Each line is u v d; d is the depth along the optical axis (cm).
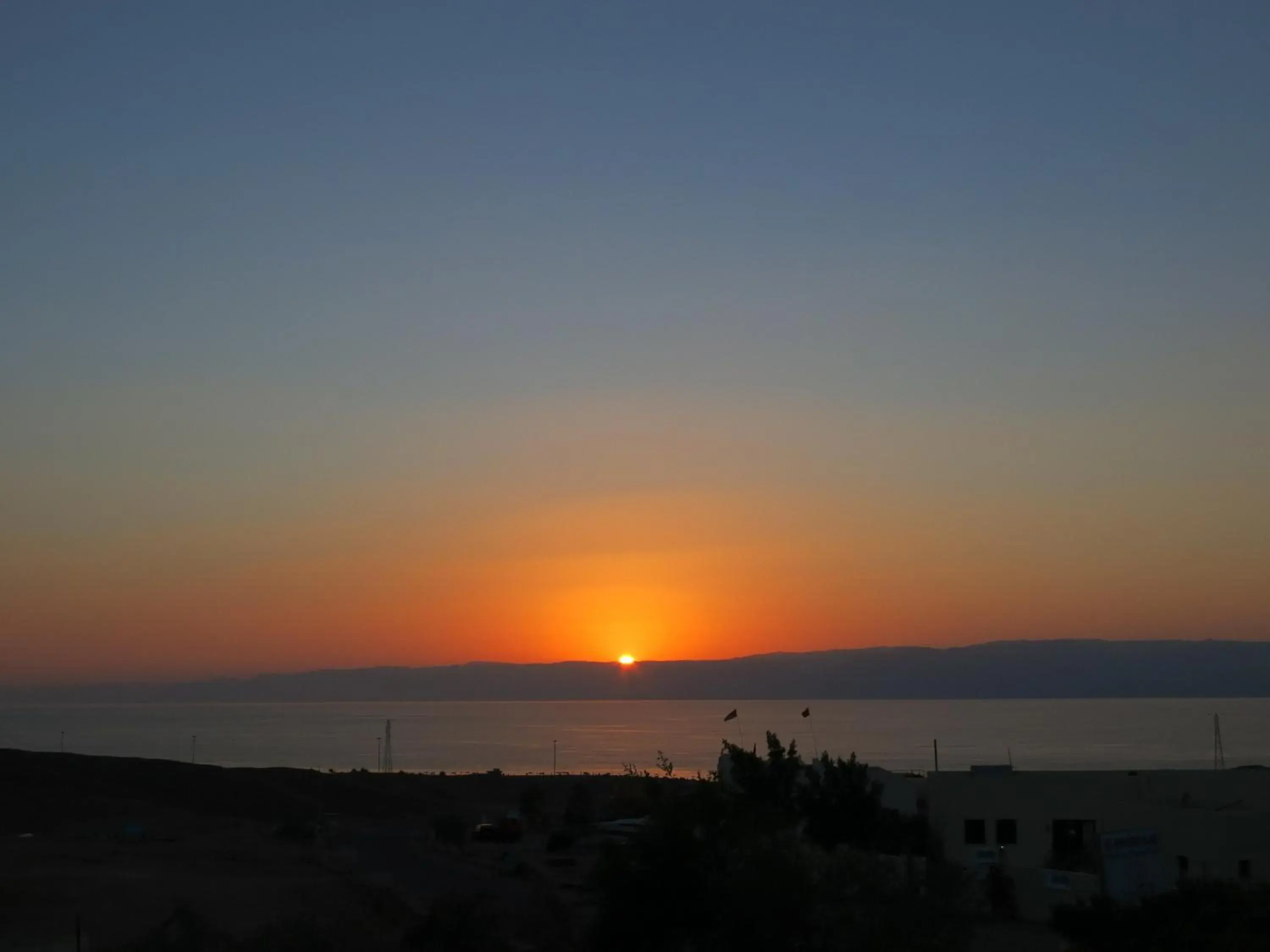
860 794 4591
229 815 11262
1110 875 3706
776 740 4769
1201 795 5078
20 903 5062
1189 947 2419
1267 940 2347
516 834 8981
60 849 7381
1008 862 4684
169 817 10494
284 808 11706
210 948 3778
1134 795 5128
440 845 8325
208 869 6550
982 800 5019
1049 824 4988
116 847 7762
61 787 11150
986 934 3459
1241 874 4219
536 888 4731
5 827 9431
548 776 18262
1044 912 3756
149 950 3759
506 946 3747
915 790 5256
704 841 2202
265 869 6669
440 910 3897
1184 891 2598
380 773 15725
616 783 14562
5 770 11475
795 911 1989
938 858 2405
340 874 6384
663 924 2158
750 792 4331
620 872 2219
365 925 4319
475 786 14425
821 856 2150
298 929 3816
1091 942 2631
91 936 4453
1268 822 4291
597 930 2258
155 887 5600
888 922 1986
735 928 2005
